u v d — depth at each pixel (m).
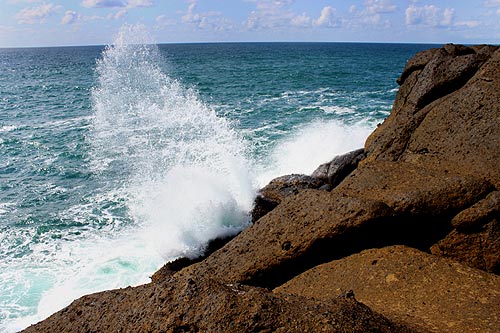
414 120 8.20
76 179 14.34
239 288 4.20
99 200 12.59
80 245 10.12
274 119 21.30
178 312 3.88
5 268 9.25
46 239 10.55
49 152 17.14
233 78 43.03
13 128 21.08
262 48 167.50
